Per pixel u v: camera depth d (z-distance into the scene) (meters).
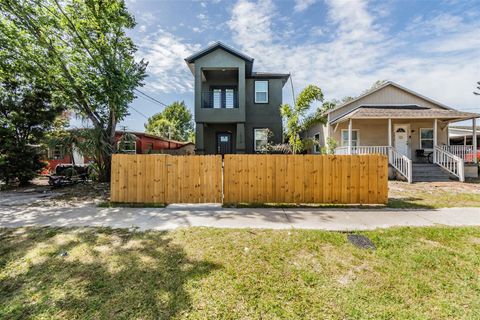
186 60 13.15
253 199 6.06
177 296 2.36
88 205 6.07
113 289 2.48
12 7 7.74
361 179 5.96
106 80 9.09
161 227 4.25
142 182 6.15
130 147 11.11
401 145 13.77
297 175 6.02
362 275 2.71
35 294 2.44
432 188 8.48
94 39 9.24
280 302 2.28
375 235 3.79
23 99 9.98
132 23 9.78
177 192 6.11
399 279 2.62
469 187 8.66
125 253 3.22
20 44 8.29
